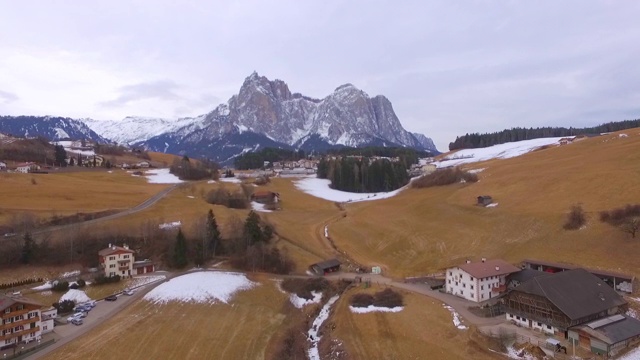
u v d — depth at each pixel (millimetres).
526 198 138375
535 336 71812
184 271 107500
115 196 158125
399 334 76312
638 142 172500
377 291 97688
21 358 65188
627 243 98250
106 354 67000
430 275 107625
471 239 121750
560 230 111562
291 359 72125
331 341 77500
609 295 76250
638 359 62781
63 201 144000
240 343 73750
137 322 79062
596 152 174750
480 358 66000
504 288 92062
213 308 87125
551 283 76250
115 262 101250
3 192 148250
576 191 130875
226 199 170500
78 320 78562
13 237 105250
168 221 130375
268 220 148750
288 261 114500
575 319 69000
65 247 105875
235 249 118562
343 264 119250
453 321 79250
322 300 97688
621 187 123062
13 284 93250
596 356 64375
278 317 86688
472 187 167000
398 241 132375
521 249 109438
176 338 73562
